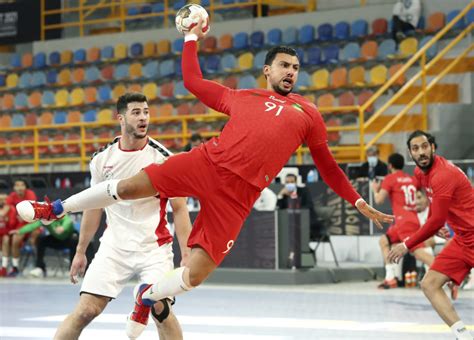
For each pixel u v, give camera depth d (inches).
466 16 1718.8
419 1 1782.7
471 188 606.2
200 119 1691.7
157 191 443.5
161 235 505.4
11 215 1316.4
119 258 498.6
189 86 474.3
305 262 1156.5
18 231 1294.3
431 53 1732.3
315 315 834.8
